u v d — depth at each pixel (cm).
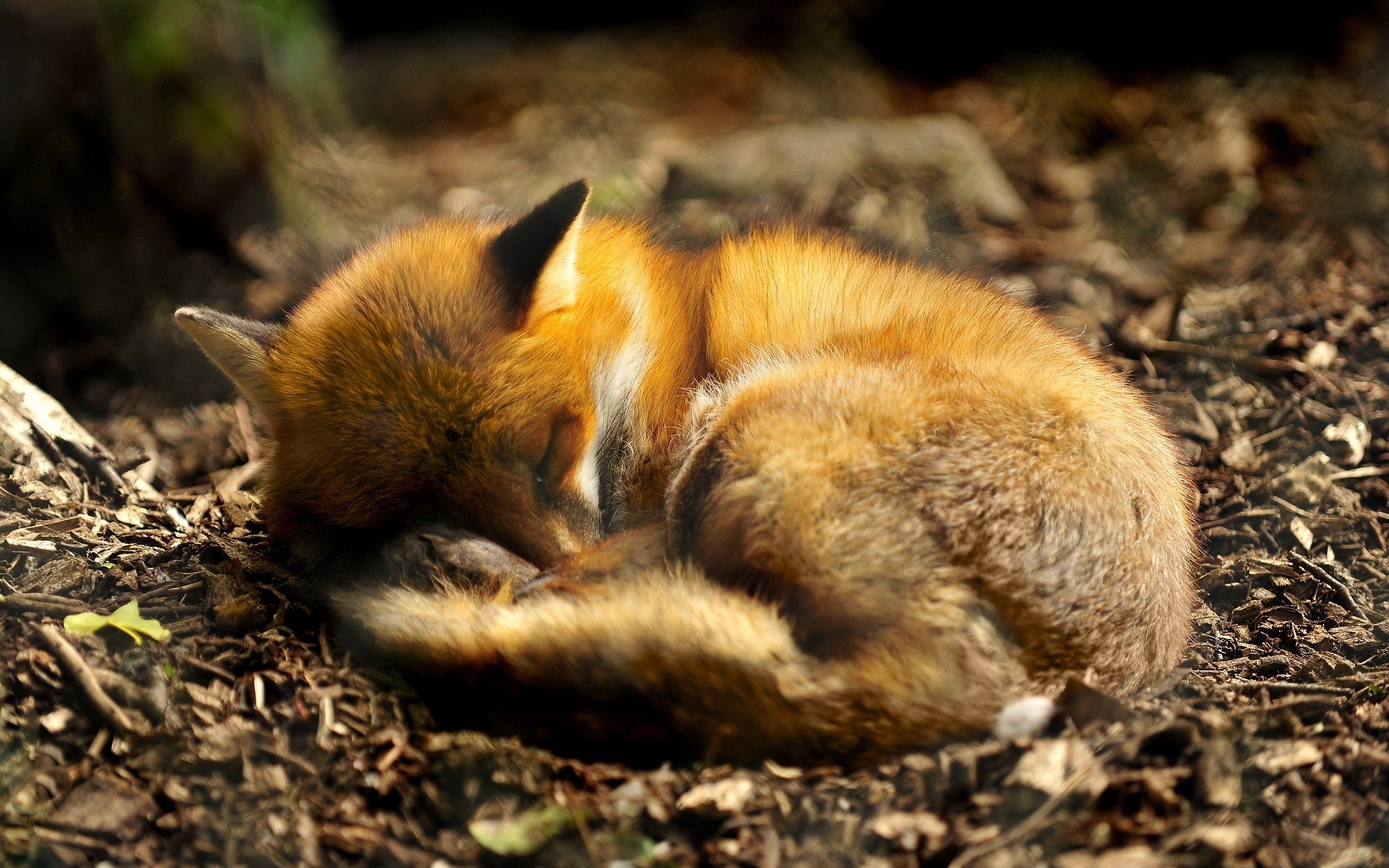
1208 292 1191
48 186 1170
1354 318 1077
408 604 552
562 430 641
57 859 498
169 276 1245
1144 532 583
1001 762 520
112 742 551
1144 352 1069
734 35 2008
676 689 506
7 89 1138
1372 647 685
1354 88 1628
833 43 1925
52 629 595
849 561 532
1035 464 564
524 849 498
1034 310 753
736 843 501
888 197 1403
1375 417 923
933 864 486
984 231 1374
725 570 553
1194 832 495
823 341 691
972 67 1898
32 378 1139
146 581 682
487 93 1908
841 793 519
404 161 1694
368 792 532
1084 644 556
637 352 695
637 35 2059
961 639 521
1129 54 1844
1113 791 509
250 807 524
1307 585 752
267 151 1339
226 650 615
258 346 678
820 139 1499
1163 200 1417
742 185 1452
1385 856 492
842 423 570
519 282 643
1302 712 580
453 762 534
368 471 625
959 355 650
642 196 1461
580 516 648
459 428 619
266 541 750
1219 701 592
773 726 505
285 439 670
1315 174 1423
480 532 624
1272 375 995
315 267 1271
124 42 1195
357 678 594
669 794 521
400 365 627
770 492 550
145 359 1156
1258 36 1797
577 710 518
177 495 862
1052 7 1905
